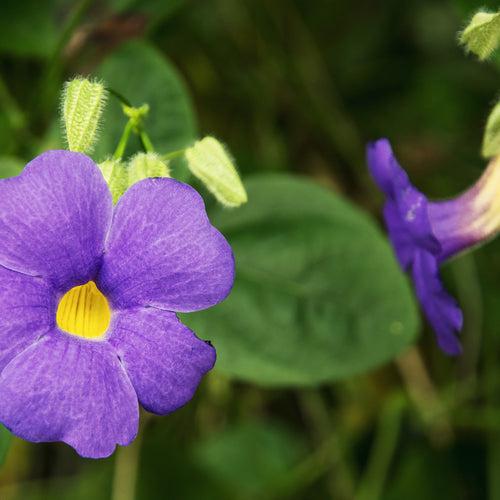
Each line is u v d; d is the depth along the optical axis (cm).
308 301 47
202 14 55
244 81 55
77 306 41
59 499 51
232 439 53
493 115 43
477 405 54
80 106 42
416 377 54
